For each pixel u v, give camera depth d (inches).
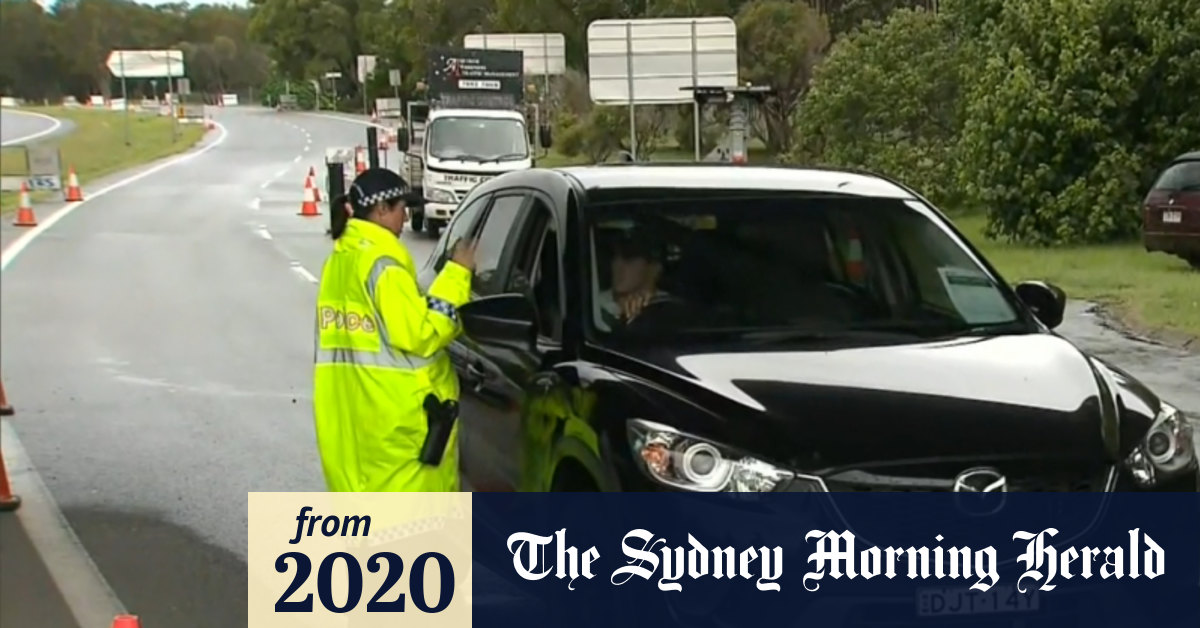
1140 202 904.3
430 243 1031.6
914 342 216.7
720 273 228.1
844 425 182.2
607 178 247.1
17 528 305.4
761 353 206.4
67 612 250.2
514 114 1120.2
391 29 3368.6
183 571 272.5
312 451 374.3
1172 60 884.6
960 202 1143.0
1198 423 388.8
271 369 511.5
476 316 222.7
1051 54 920.3
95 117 3641.7
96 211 1279.5
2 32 4468.5
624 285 223.9
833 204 245.0
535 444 215.9
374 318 214.2
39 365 522.9
